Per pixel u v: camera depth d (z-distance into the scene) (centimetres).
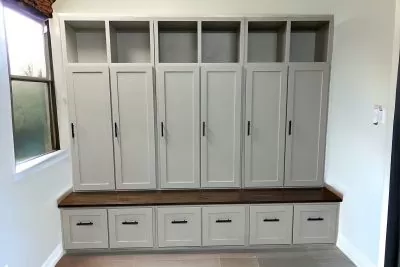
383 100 205
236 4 289
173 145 284
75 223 260
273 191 287
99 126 278
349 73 250
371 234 221
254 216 266
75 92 272
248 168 290
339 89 267
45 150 258
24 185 203
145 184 288
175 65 271
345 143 258
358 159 238
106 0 284
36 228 219
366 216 228
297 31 304
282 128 285
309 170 293
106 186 286
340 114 266
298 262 249
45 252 233
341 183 266
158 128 281
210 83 276
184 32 302
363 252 233
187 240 267
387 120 200
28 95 232
